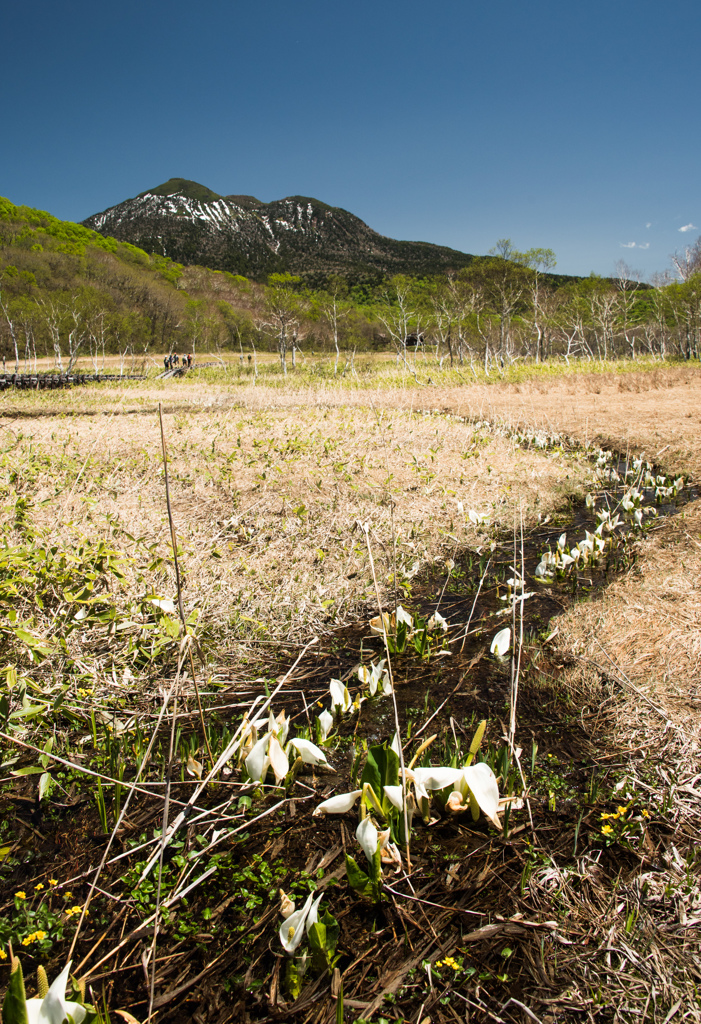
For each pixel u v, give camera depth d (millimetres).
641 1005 1438
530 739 2443
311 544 4691
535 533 5180
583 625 3295
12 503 4805
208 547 4469
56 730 2566
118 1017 1460
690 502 5500
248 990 1531
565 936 1623
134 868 1902
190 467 6668
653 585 3707
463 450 7723
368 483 5871
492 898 1749
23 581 3289
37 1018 1265
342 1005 1387
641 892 1725
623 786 2111
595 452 8000
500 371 25547
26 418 12367
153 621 3283
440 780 1916
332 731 2574
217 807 2051
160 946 1664
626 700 2592
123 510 4953
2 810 2193
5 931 1691
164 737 2570
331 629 3486
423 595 3963
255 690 2910
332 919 1576
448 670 3023
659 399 12891
